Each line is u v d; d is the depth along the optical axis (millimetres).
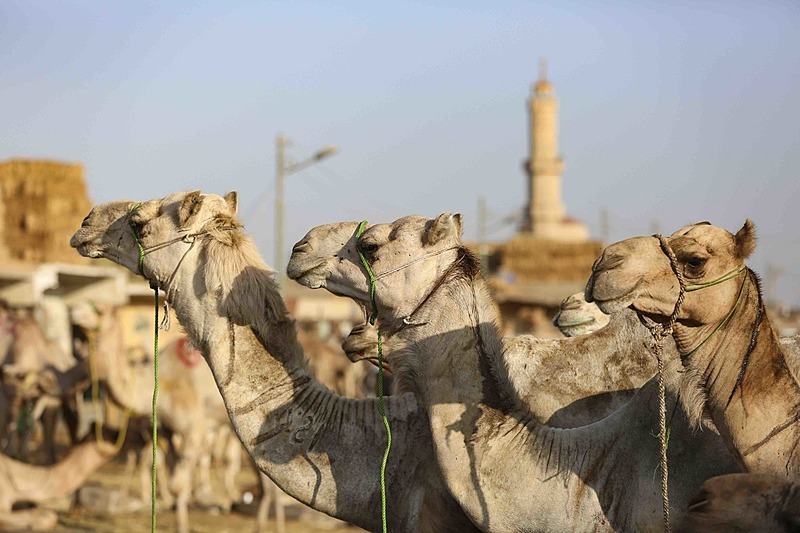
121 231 7434
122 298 29156
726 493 4918
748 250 5875
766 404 5879
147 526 17531
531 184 88500
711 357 5949
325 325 39625
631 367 7434
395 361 6656
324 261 6863
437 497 6699
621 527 6102
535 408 7574
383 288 6648
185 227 7199
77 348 18406
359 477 6926
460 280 6625
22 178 35469
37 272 27859
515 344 7797
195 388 16578
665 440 5918
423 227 6734
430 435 6863
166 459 16828
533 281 57844
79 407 18812
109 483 21328
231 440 20578
